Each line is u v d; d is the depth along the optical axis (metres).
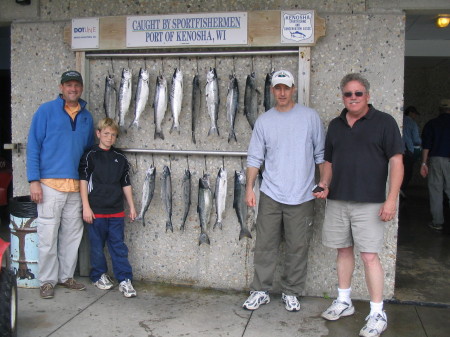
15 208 4.00
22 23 4.38
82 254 4.35
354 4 3.79
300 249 3.56
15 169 4.49
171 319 3.47
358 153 3.16
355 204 3.22
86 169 3.90
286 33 3.82
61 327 3.32
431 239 5.99
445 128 6.23
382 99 3.79
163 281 4.25
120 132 4.23
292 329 3.32
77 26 4.19
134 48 4.11
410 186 11.26
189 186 4.03
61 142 3.86
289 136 3.49
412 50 8.38
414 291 4.06
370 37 3.79
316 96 3.88
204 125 4.09
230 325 3.38
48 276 3.90
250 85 3.86
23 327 3.31
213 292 4.05
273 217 3.57
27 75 4.41
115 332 3.25
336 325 3.38
